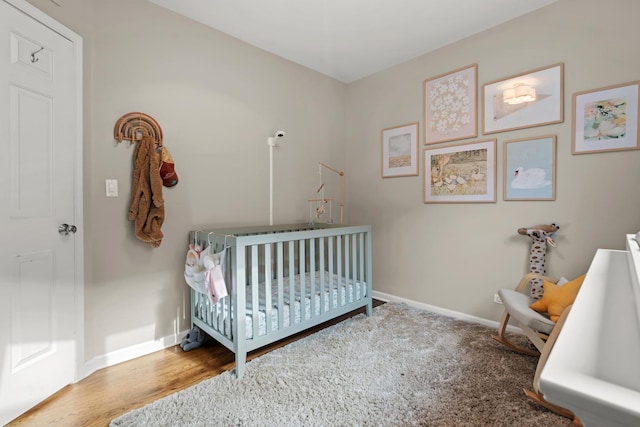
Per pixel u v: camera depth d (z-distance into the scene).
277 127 3.04
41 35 1.64
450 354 2.14
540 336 1.81
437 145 2.95
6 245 1.49
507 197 2.52
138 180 2.11
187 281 2.22
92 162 1.96
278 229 2.96
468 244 2.76
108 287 2.04
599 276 0.80
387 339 2.37
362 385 1.78
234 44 2.70
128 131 2.10
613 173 2.05
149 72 2.20
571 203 2.22
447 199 2.89
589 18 2.12
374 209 3.51
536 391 1.60
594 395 0.33
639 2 1.94
